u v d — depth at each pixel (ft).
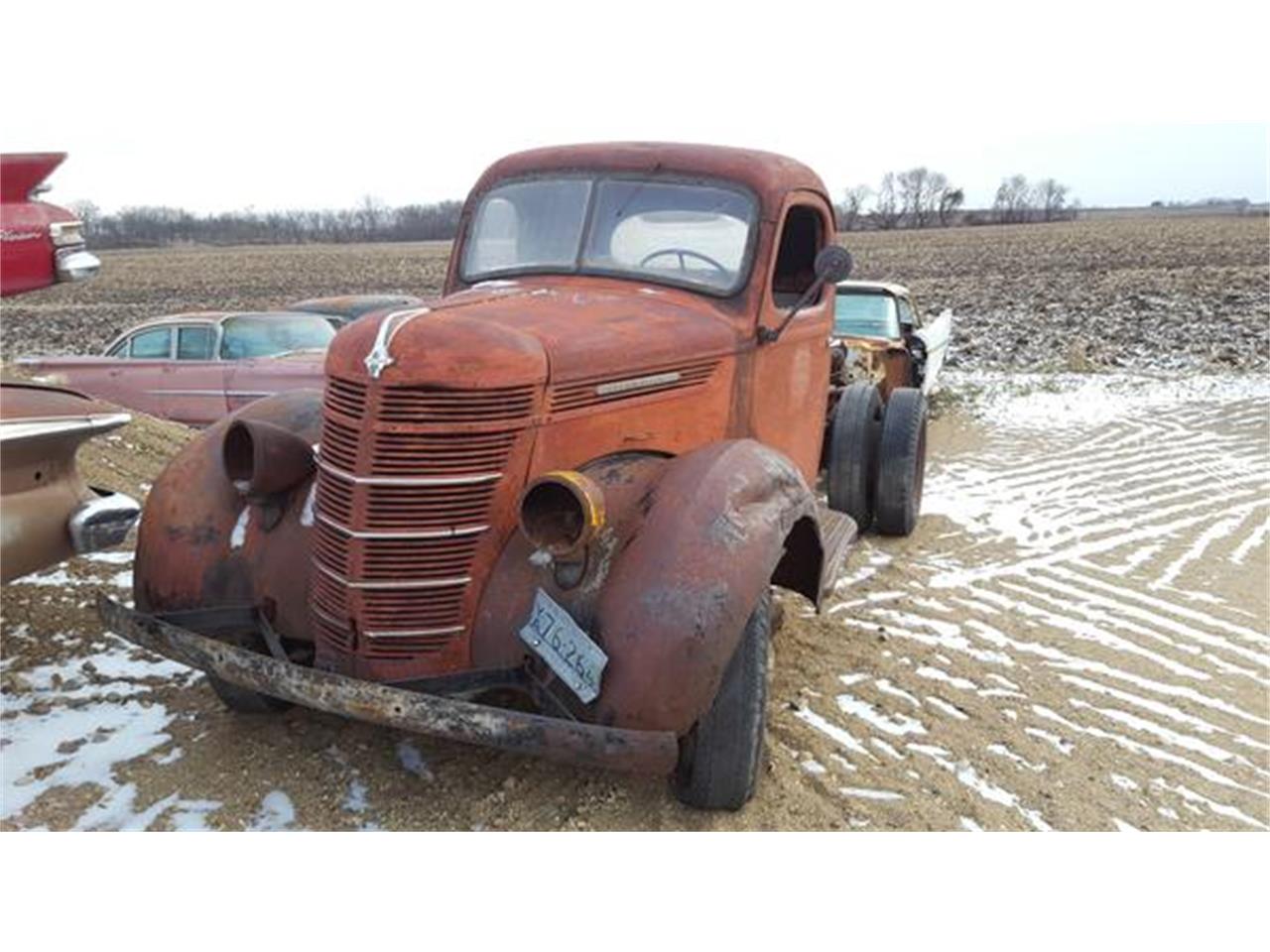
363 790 11.62
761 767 11.58
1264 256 129.80
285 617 11.77
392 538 10.26
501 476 10.53
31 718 13.12
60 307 109.19
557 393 10.91
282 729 12.96
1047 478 28.43
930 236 213.25
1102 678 15.28
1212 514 24.39
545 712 10.18
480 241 15.44
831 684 14.80
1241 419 36.73
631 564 10.12
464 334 10.41
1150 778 12.46
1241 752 13.21
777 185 14.53
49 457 12.59
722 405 13.71
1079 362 50.16
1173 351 55.06
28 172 14.26
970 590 19.02
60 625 16.02
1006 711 14.12
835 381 26.32
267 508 12.10
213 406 30.19
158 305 108.58
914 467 22.11
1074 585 19.38
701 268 14.30
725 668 10.46
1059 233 206.08
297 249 248.11
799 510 11.29
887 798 11.76
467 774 11.98
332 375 10.53
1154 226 224.74
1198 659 16.05
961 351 57.62
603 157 14.97
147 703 13.61
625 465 11.50
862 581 19.43
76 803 11.17
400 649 10.48
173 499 12.58
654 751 9.41
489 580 10.60
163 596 12.26
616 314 12.62
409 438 10.14
